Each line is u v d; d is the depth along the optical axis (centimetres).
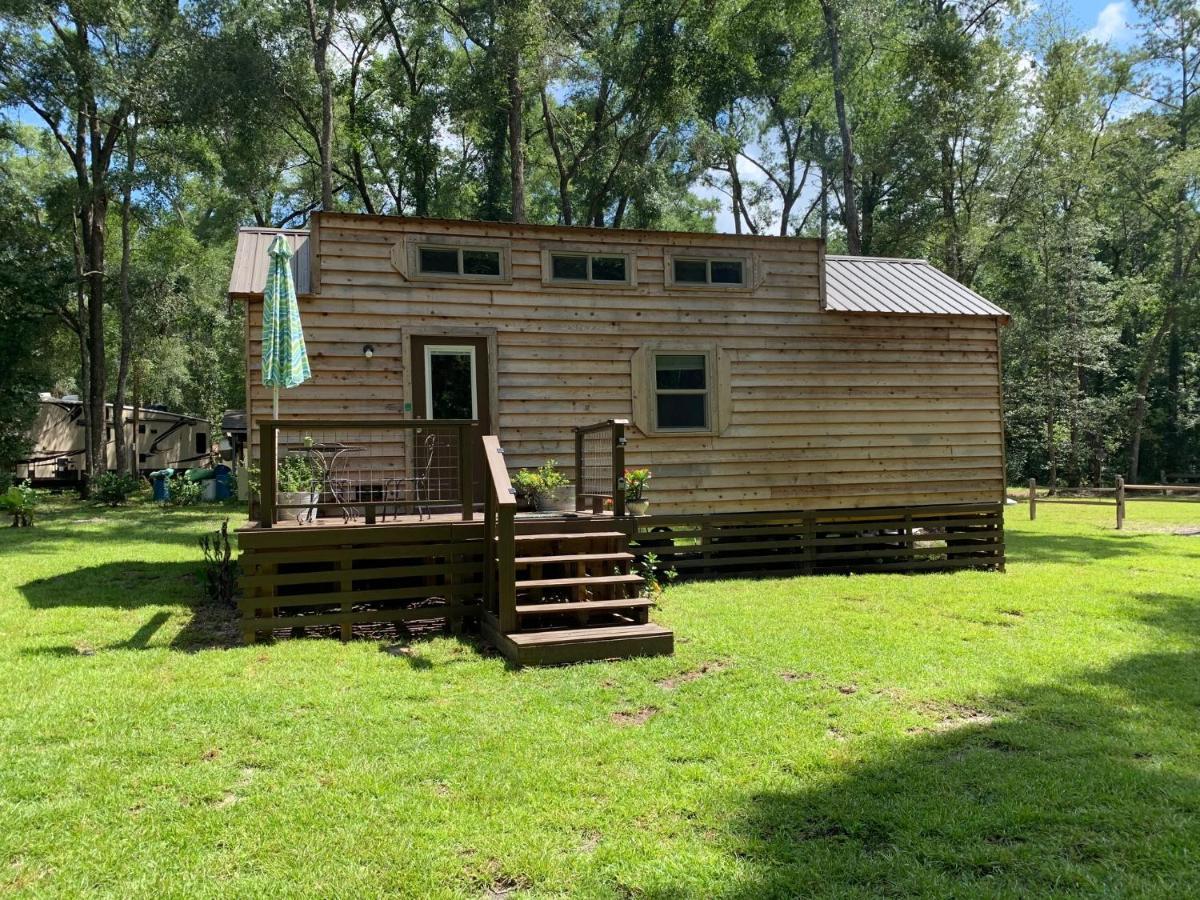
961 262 2644
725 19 2473
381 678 537
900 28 2314
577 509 870
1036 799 355
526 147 2945
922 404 1077
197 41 2064
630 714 475
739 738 429
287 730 436
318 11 2303
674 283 978
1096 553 1280
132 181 2359
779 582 959
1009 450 2989
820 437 1033
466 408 902
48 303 2283
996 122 2516
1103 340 2736
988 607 796
